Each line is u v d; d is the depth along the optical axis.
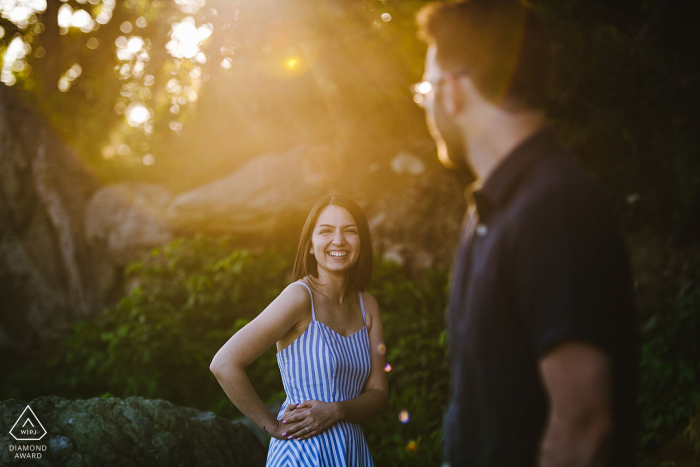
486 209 1.18
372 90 7.04
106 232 7.35
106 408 2.48
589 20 5.70
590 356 0.96
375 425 3.84
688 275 5.38
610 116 5.69
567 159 1.12
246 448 2.95
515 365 1.09
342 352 2.21
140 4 7.62
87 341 5.22
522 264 1.05
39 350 6.70
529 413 1.09
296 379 2.18
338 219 2.33
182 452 2.56
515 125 1.16
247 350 2.10
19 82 8.14
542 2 5.71
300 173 7.05
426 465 3.52
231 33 6.96
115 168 8.12
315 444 2.07
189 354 4.81
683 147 5.55
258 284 5.75
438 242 6.56
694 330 3.91
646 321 5.13
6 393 5.08
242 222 6.97
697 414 3.32
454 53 1.16
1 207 7.31
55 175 7.62
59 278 7.37
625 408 1.07
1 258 7.18
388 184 7.12
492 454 1.11
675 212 5.61
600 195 1.08
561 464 0.96
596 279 1.00
